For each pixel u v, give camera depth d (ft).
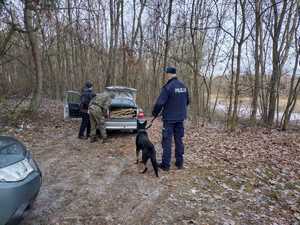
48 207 12.10
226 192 14.32
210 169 17.53
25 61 50.62
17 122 30.94
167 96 16.03
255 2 34.30
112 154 20.63
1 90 42.52
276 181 16.19
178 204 12.78
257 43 37.60
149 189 14.29
